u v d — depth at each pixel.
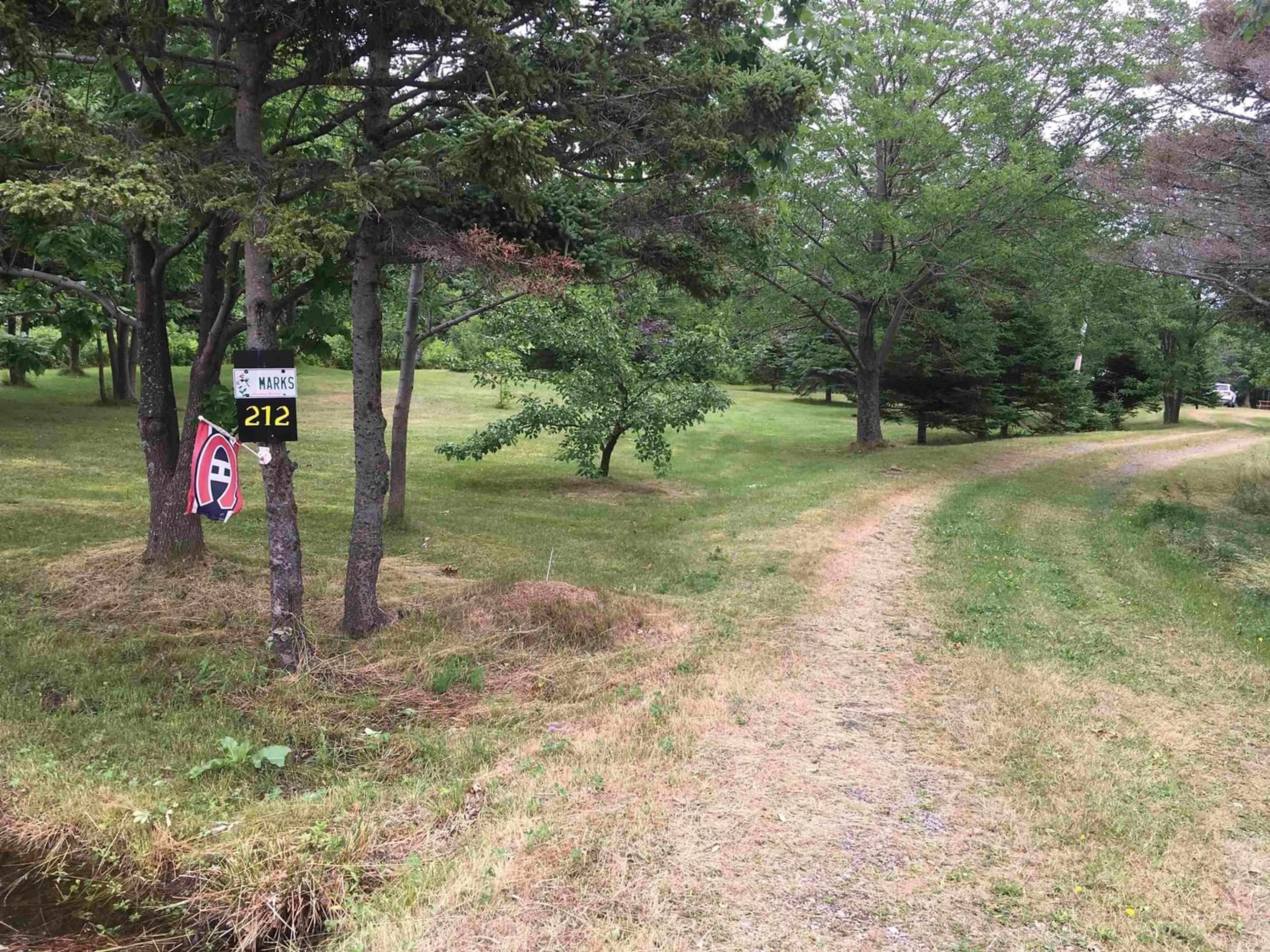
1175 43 13.34
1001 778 4.69
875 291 18.27
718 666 6.34
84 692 5.39
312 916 3.42
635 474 17.73
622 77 6.23
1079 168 15.96
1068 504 14.42
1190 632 7.54
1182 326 28.83
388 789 4.36
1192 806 4.45
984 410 24.55
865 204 17.39
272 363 5.59
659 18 6.00
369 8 5.46
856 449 21.64
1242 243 11.64
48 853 3.79
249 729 5.00
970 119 17.12
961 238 17.17
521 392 30.53
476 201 6.16
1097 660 6.72
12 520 9.72
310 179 5.60
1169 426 32.19
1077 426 29.45
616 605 7.50
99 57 5.44
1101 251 14.04
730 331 19.80
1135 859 3.93
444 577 8.75
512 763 4.69
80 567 7.77
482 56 5.71
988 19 19.19
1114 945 3.33
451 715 5.39
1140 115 17.03
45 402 21.81
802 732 5.23
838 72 8.05
